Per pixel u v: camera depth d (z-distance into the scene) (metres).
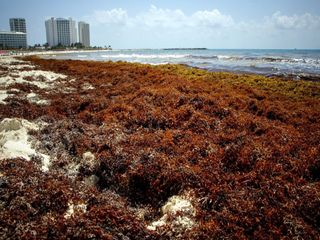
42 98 15.52
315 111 12.64
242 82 20.59
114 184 6.66
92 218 4.74
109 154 7.48
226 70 33.00
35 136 9.11
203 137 8.80
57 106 13.41
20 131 9.10
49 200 5.12
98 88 18.98
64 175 6.66
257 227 4.94
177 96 12.98
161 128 10.23
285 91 18.14
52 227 4.31
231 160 7.23
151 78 20.61
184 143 8.40
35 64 37.94
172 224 5.02
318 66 39.75
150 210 5.84
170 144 8.30
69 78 23.52
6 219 4.45
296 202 5.58
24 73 25.44
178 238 4.71
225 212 5.21
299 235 4.78
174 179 6.25
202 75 23.55
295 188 6.02
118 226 4.71
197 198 5.78
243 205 5.34
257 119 10.91
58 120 11.28
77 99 14.52
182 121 10.41
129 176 6.61
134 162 7.07
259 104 12.95
